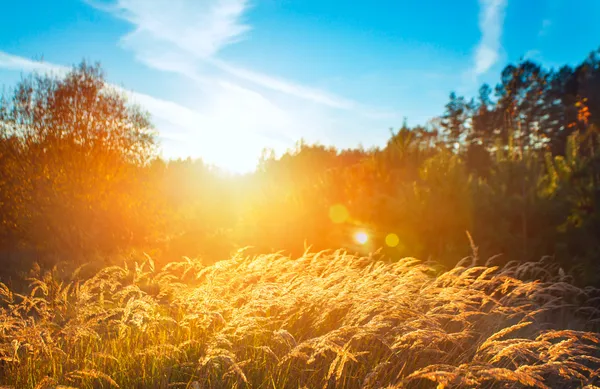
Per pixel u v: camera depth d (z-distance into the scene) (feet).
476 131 181.68
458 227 25.17
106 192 41.34
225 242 38.37
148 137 43.62
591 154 24.53
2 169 39.01
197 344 14.01
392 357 13.16
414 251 25.70
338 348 10.94
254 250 33.06
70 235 39.86
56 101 40.11
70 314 16.37
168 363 13.50
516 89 166.20
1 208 38.93
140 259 34.76
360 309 13.94
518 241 23.99
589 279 20.51
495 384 12.49
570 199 24.31
